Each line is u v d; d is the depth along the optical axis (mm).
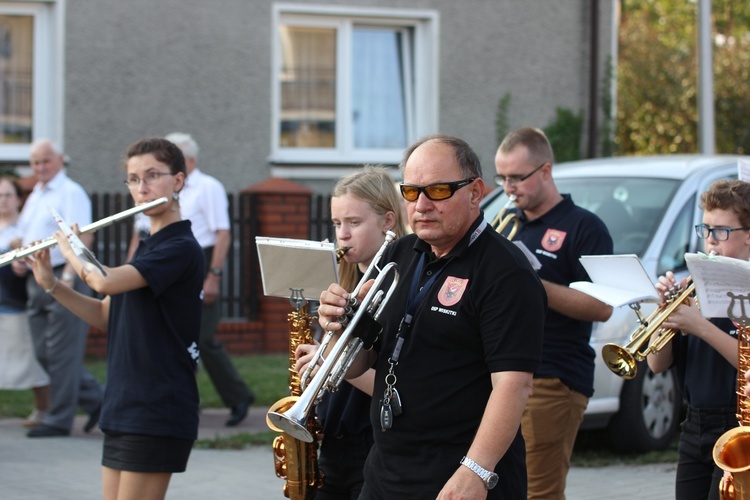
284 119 31938
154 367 10188
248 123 30859
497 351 7539
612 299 9445
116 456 10148
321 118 32281
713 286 8320
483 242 7887
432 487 7695
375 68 32938
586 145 34500
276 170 31188
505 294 7590
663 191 18812
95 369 24344
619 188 19281
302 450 9531
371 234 9820
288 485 9648
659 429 18031
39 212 19172
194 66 30250
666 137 57031
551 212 12016
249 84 30812
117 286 9977
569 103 34344
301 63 32031
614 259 9609
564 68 34219
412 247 8477
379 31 32938
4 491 15047
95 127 29453
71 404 18812
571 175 20188
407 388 7855
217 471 16547
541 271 11820
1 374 19109
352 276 10016
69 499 14695
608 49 34562
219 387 19875
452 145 7887
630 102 55719
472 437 7723
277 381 23391
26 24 29234
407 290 8156
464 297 7723
